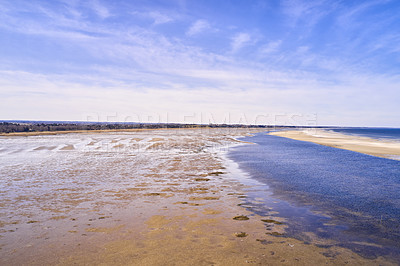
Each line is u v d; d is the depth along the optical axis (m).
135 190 8.70
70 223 5.75
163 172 11.93
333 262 4.09
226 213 6.50
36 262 4.08
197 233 5.24
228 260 4.12
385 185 9.73
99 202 7.33
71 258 4.20
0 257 4.24
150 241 4.85
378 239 5.01
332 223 5.87
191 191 8.65
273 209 6.87
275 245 4.70
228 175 11.44
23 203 7.19
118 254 4.33
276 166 14.04
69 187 9.02
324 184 9.83
